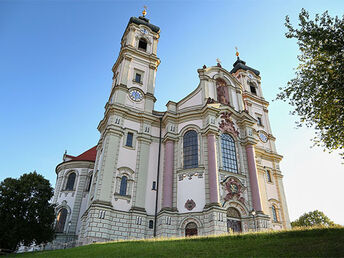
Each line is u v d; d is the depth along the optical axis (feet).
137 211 107.65
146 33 156.97
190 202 107.45
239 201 111.24
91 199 115.44
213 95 133.80
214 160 111.24
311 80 68.18
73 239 138.51
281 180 154.40
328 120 67.51
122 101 128.88
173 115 129.39
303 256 43.37
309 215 233.76
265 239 58.39
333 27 66.39
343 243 45.78
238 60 195.21
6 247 101.04
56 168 170.81
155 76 147.13
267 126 173.27
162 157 124.67
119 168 113.70
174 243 65.00
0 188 106.63
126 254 57.26
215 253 51.65
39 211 108.47
